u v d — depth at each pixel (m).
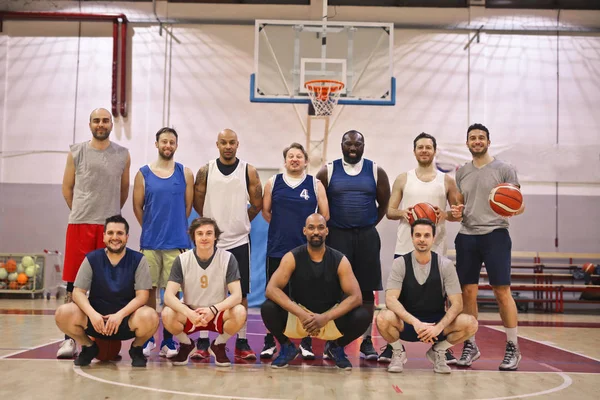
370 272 4.53
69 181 4.47
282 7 11.29
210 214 4.52
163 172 4.56
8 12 11.24
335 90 9.05
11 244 11.17
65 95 11.32
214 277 4.03
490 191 4.34
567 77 11.25
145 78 11.26
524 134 11.16
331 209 4.57
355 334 3.96
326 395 3.13
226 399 2.98
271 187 4.57
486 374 3.89
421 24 11.23
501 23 11.20
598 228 11.04
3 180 11.24
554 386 3.49
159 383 3.35
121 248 3.91
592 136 11.16
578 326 7.71
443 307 4.05
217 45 11.30
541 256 10.79
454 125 11.17
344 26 9.45
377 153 11.11
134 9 11.28
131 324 3.84
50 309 8.35
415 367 4.14
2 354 4.35
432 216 4.23
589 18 11.18
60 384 3.29
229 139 4.51
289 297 4.21
